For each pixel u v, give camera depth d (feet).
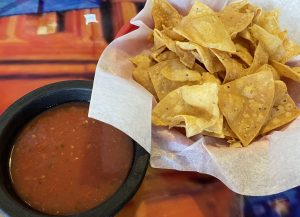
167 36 0.74
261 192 0.57
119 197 0.54
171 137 0.63
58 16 0.95
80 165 0.61
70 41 0.89
